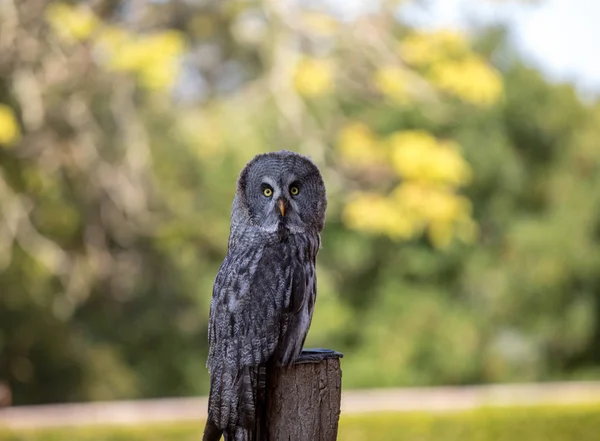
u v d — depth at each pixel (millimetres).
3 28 17125
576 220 21125
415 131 19562
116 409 14156
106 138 18641
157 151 19172
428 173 16547
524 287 20891
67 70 17531
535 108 21672
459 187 20578
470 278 20891
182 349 20438
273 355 5668
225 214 19266
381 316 20438
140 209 18531
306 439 5633
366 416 12359
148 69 16031
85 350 19469
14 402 19000
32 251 18094
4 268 17562
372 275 20953
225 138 18578
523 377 21219
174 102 19984
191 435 11227
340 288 20531
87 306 20078
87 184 18812
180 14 18922
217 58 20047
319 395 5664
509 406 12766
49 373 19156
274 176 6047
